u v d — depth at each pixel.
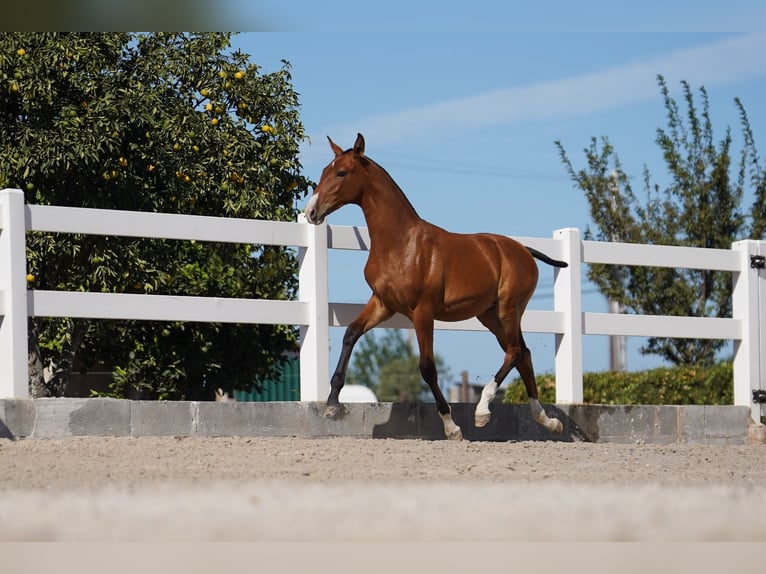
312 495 7.92
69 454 9.62
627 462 10.91
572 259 13.80
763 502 8.27
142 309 11.56
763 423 15.91
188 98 16.77
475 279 12.01
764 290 14.95
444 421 12.12
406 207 11.90
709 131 23.69
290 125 16.89
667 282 23.11
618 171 24.38
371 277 11.89
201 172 15.91
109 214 11.45
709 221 23.38
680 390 21.20
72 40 15.05
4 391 10.85
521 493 8.30
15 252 10.90
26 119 15.66
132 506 7.38
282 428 11.86
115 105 15.02
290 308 12.40
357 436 12.27
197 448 10.30
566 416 13.48
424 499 7.89
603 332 13.98
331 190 11.63
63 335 15.52
